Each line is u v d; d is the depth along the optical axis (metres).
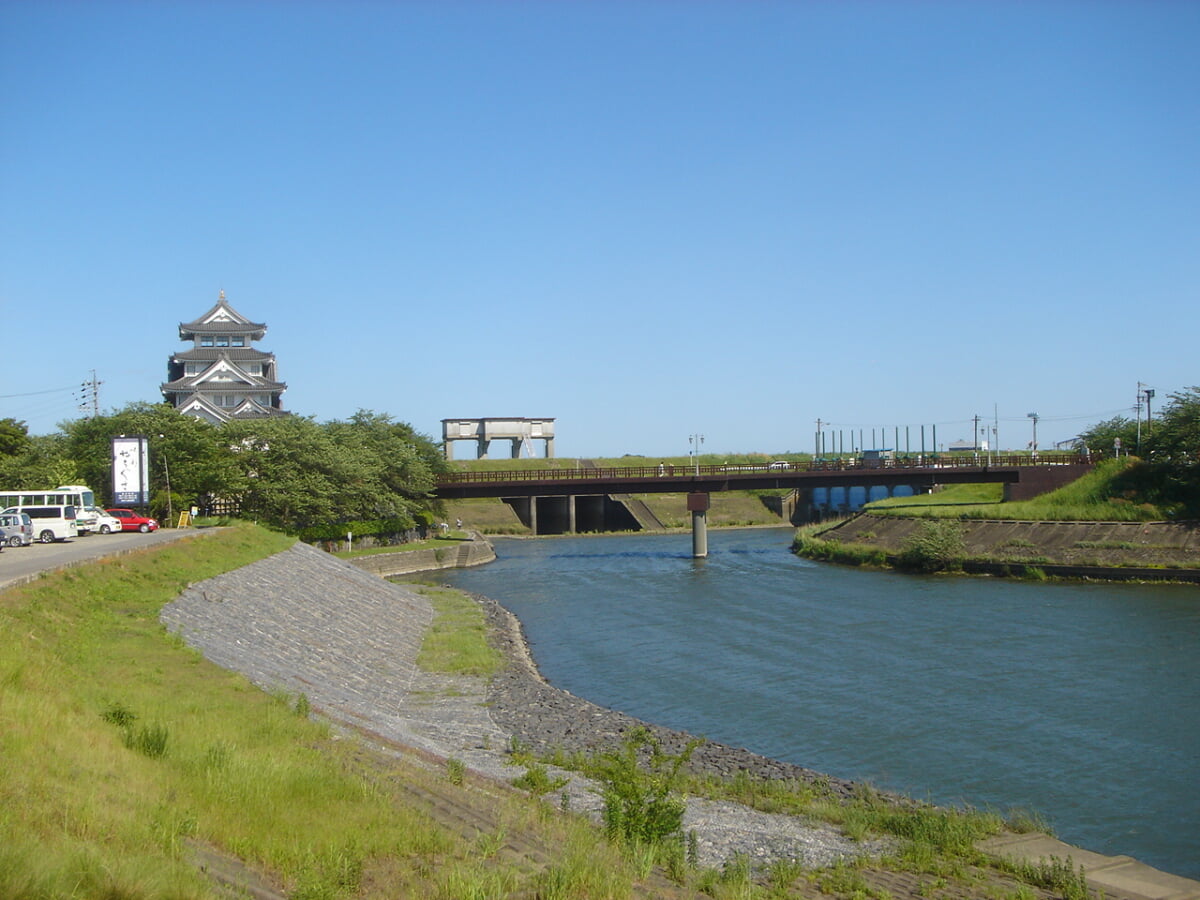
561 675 50.59
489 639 58.81
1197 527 83.44
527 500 160.62
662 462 186.25
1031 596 72.19
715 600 76.25
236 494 90.50
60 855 11.94
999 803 30.08
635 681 48.81
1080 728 37.91
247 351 149.12
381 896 13.96
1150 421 120.69
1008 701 42.22
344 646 47.91
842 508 172.00
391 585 76.12
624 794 21.23
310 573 64.31
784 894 18.45
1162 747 35.31
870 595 76.19
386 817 17.44
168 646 32.91
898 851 22.83
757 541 138.38
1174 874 24.58
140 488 78.56
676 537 149.75
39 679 21.45
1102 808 29.50
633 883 16.61
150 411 92.50
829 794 29.19
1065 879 20.50
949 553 89.56
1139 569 77.88
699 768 32.28
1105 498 98.25
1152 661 49.03
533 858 17.09
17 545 57.69
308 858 14.70
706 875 18.38
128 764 17.34
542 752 33.03
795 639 58.72
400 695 42.59
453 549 110.56
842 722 40.00
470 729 36.16
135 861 12.45
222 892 12.71
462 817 19.34
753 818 25.31
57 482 80.25
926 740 37.06
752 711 42.25
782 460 193.25
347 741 24.45
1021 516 96.06
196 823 15.12
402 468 112.69
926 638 57.25
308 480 94.81
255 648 39.72
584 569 102.94
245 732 22.73
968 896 19.50
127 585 41.56
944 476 112.69
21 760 15.32
